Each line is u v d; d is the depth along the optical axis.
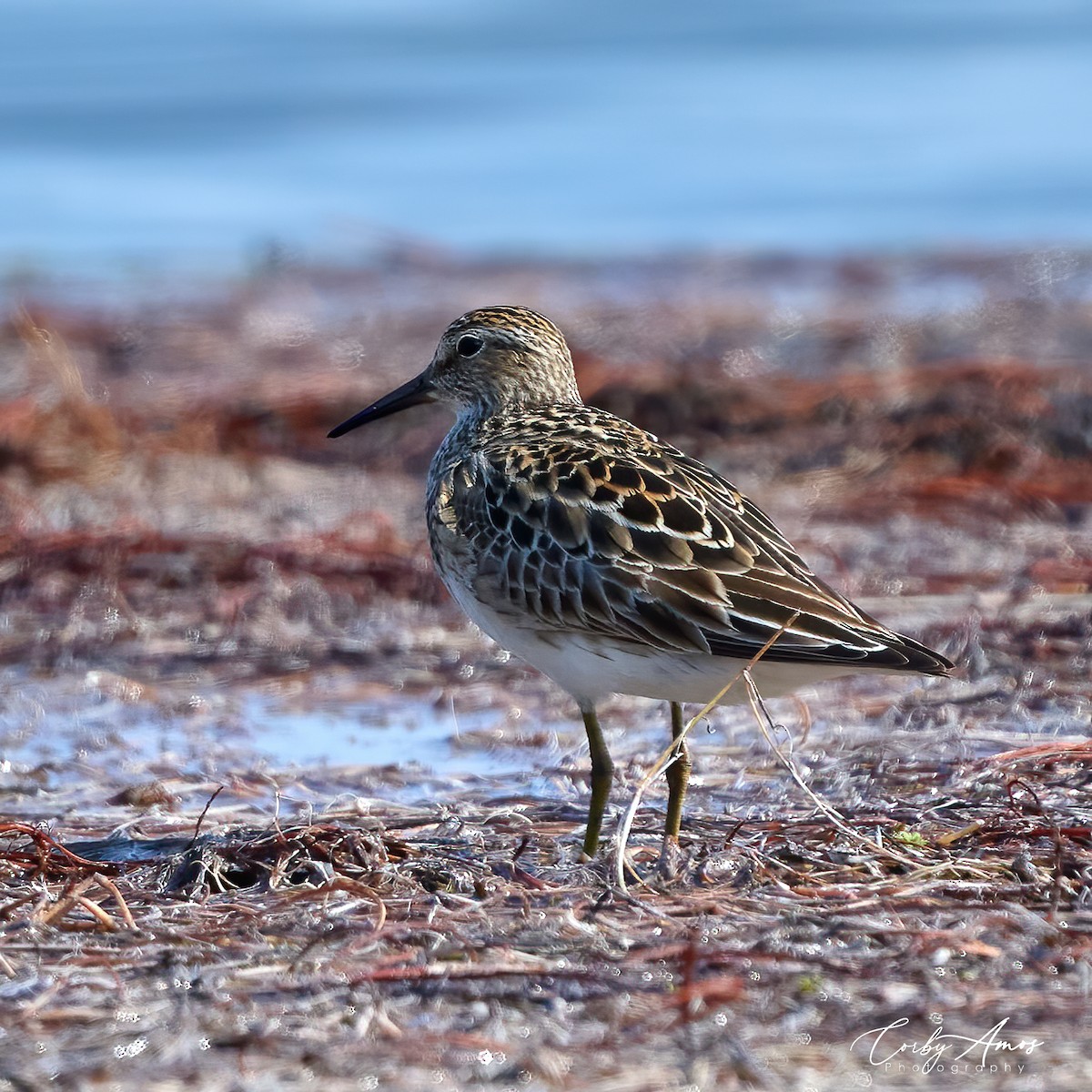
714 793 11.24
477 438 11.02
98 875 9.16
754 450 20.22
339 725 13.02
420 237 33.78
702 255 32.78
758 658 9.42
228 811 11.12
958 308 27.95
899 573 15.98
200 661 14.45
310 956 8.01
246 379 23.80
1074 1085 6.74
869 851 9.48
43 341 21.86
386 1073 6.87
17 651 14.59
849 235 34.09
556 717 13.09
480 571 10.20
